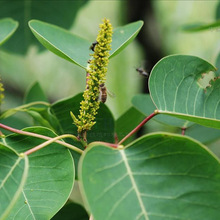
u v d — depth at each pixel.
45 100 1.35
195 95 1.17
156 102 1.15
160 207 1.08
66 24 1.45
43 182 1.13
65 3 1.44
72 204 1.24
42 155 1.14
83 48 1.22
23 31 1.43
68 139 1.20
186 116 1.14
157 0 1.74
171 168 1.09
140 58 1.67
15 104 1.78
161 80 1.16
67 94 1.96
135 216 1.08
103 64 1.14
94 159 1.08
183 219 1.08
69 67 1.95
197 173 1.09
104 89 1.18
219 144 1.64
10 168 1.09
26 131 1.15
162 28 1.81
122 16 1.72
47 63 1.92
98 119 1.22
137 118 1.28
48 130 1.15
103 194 1.07
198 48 1.81
